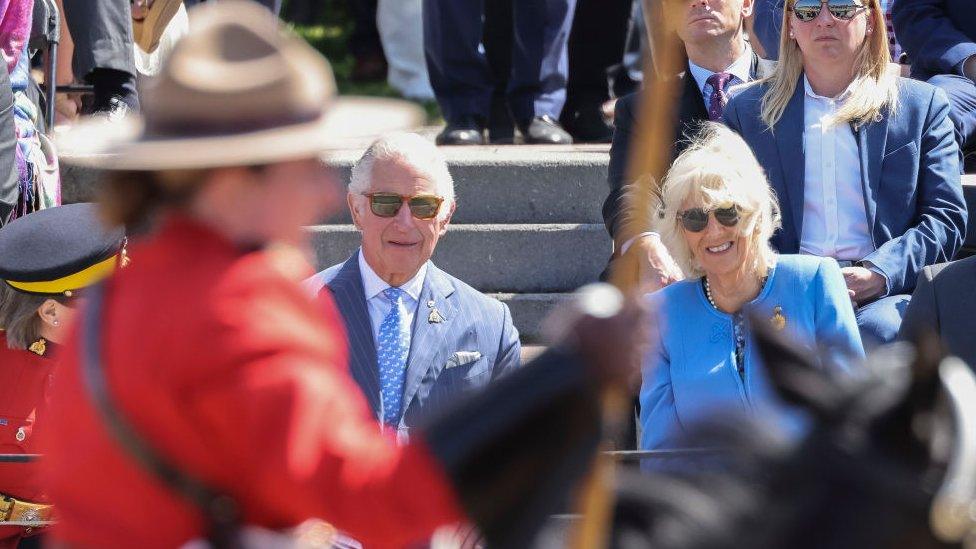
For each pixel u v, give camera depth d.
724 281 16.41
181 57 7.81
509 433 7.23
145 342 7.45
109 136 8.20
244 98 7.70
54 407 8.02
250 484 7.38
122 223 8.03
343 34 58.28
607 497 7.91
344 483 7.16
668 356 16.61
